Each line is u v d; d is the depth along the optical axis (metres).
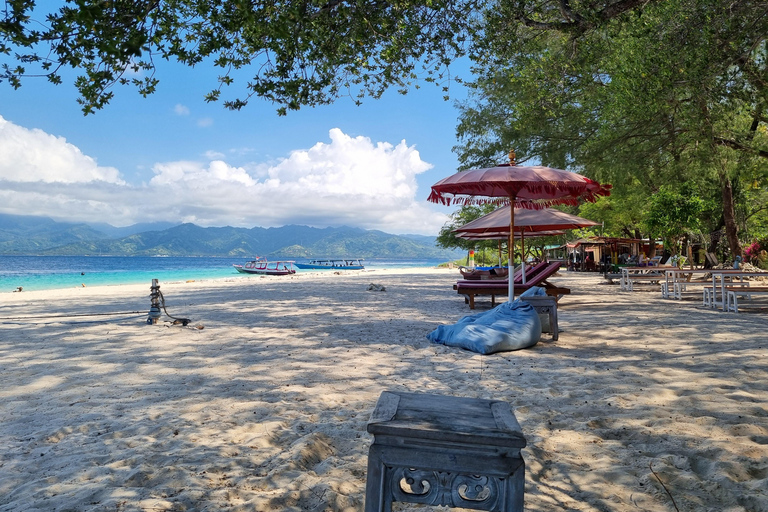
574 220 11.88
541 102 11.50
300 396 5.07
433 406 2.17
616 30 9.97
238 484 3.08
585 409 4.55
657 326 9.28
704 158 16.06
